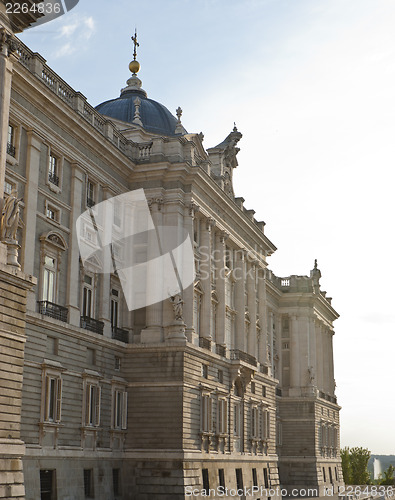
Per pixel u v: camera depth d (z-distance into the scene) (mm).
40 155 40781
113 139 49594
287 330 89375
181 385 47031
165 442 46500
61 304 41750
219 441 53406
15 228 31375
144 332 48500
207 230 54812
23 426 36531
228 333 59594
